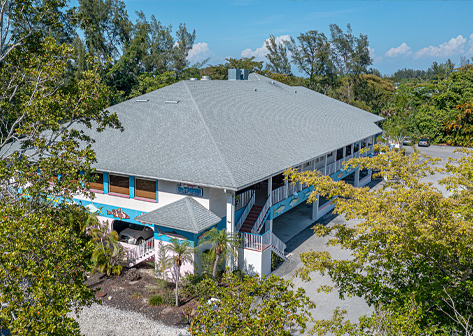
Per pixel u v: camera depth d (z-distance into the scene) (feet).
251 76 141.38
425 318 38.65
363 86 275.39
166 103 87.25
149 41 245.04
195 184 63.82
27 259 28.63
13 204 36.35
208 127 76.18
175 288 63.10
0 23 46.19
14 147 79.25
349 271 42.37
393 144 179.11
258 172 68.33
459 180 39.34
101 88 47.11
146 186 72.95
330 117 122.93
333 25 273.95
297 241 84.79
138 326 51.93
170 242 64.95
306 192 91.09
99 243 68.33
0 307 28.25
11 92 49.78
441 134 217.56
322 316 55.83
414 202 33.63
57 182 41.86
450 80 233.76
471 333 34.24
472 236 32.96
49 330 25.20
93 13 211.00
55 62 45.29
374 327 36.04
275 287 32.65
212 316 30.68
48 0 48.39
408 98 249.55
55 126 41.91
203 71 268.62
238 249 68.39
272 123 94.68
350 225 93.86
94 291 35.65
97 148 79.20
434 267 39.22
